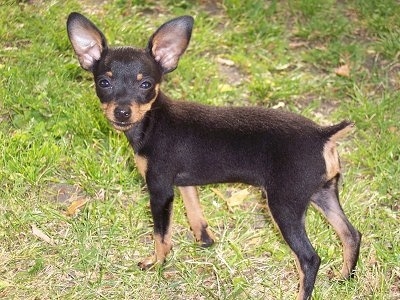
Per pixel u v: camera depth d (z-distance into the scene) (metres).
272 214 0.75
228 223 0.90
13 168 0.93
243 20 1.25
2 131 0.99
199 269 0.84
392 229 0.88
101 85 0.79
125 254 0.85
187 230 0.89
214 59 1.17
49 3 1.22
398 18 1.24
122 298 0.80
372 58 1.18
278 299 0.80
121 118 0.77
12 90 1.04
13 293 0.79
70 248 0.85
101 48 0.81
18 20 1.19
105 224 0.88
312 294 0.78
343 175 0.95
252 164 0.76
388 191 0.93
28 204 0.90
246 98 1.09
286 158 0.74
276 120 0.76
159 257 0.82
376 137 1.01
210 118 0.78
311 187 0.74
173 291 0.81
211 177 0.79
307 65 1.17
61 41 1.14
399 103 1.07
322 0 1.28
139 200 0.91
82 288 0.80
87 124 0.99
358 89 1.09
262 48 1.20
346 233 0.79
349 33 1.23
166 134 0.79
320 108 1.08
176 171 0.79
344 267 0.80
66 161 0.96
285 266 0.84
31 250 0.84
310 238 0.86
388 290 0.80
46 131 0.99
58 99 1.03
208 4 1.30
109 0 1.27
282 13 1.28
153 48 0.80
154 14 1.26
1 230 0.86
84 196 0.93
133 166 0.95
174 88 1.09
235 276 0.82
